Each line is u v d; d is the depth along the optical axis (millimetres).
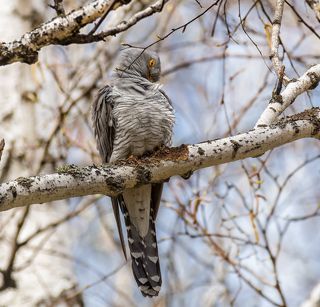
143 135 9891
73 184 7117
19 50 7957
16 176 11539
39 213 11742
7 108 11875
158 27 15109
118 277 14656
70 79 12211
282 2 8062
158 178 7551
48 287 11258
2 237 11234
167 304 13125
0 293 10961
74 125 12531
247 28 10250
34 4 12344
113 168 7352
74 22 7824
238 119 11172
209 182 11828
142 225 10273
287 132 7664
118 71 10469
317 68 8102
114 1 7664
